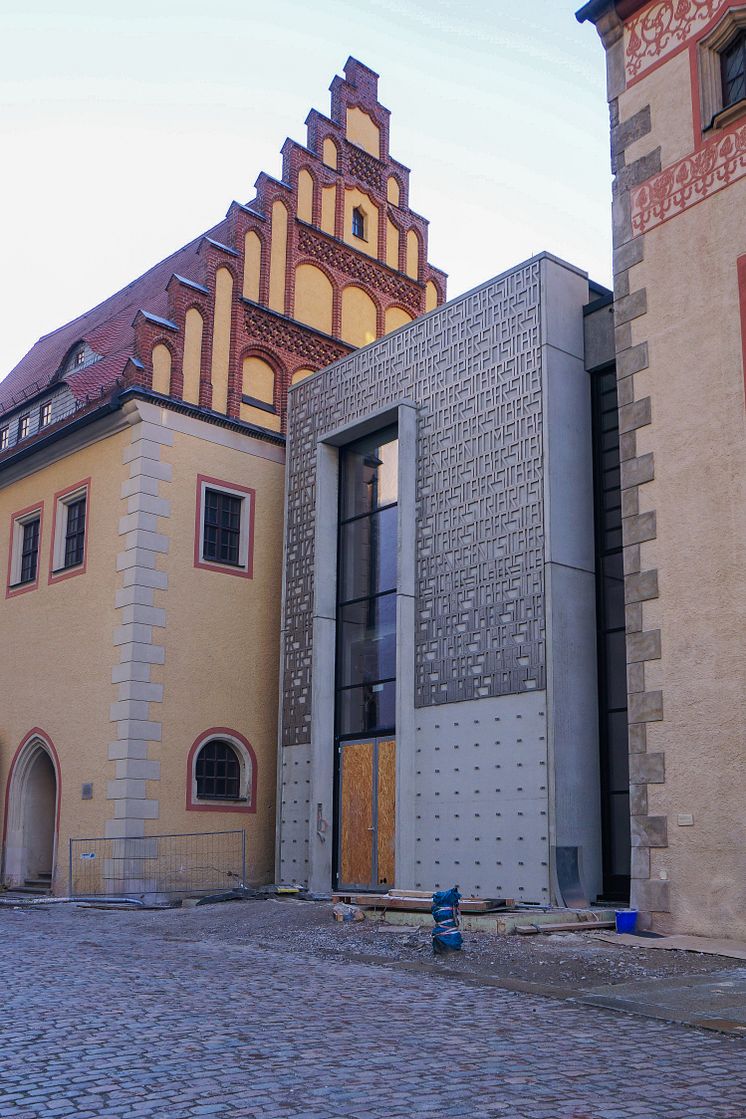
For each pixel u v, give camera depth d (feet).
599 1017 27.40
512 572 56.44
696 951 37.86
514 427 58.03
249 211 80.48
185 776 69.72
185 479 73.26
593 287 62.59
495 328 60.34
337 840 66.39
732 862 40.52
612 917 45.52
